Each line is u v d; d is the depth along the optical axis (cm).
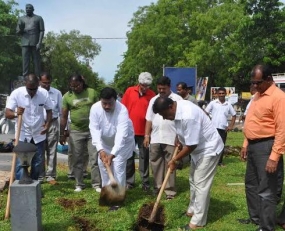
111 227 536
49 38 5331
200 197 532
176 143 619
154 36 4128
